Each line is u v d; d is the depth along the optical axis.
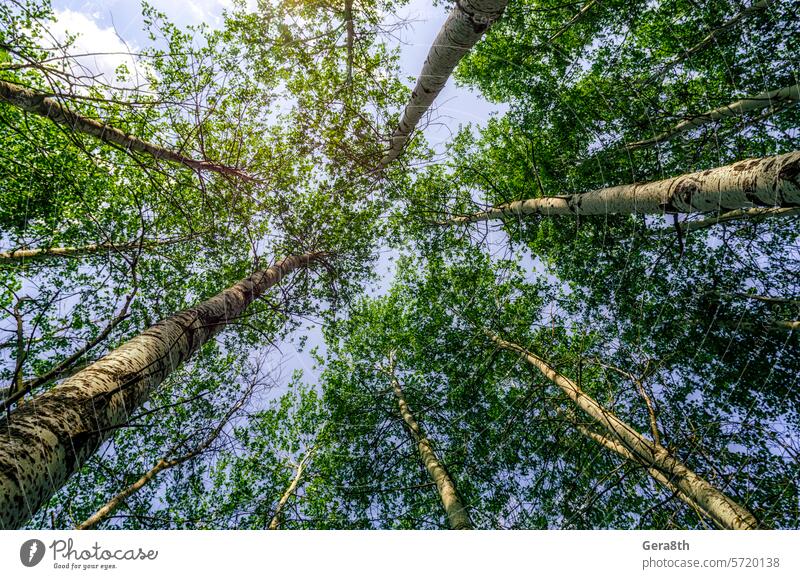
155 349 2.60
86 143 4.98
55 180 5.04
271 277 4.82
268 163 5.34
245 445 6.06
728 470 4.14
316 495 6.85
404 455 6.54
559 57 6.04
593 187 6.05
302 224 5.78
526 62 6.19
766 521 3.64
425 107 4.13
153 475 3.80
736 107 4.52
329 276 6.43
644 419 5.38
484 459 6.23
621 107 5.42
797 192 2.14
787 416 4.90
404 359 7.86
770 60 4.75
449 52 3.23
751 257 4.95
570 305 6.61
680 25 5.23
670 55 5.37
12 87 2.75
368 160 5.51
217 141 5.01
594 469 5.30
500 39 6.34
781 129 4.85
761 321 4.99
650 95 5.23
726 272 5.29
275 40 5.13
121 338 5.52
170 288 5.68
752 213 4.34
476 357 7.00
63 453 1.69
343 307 7.01
